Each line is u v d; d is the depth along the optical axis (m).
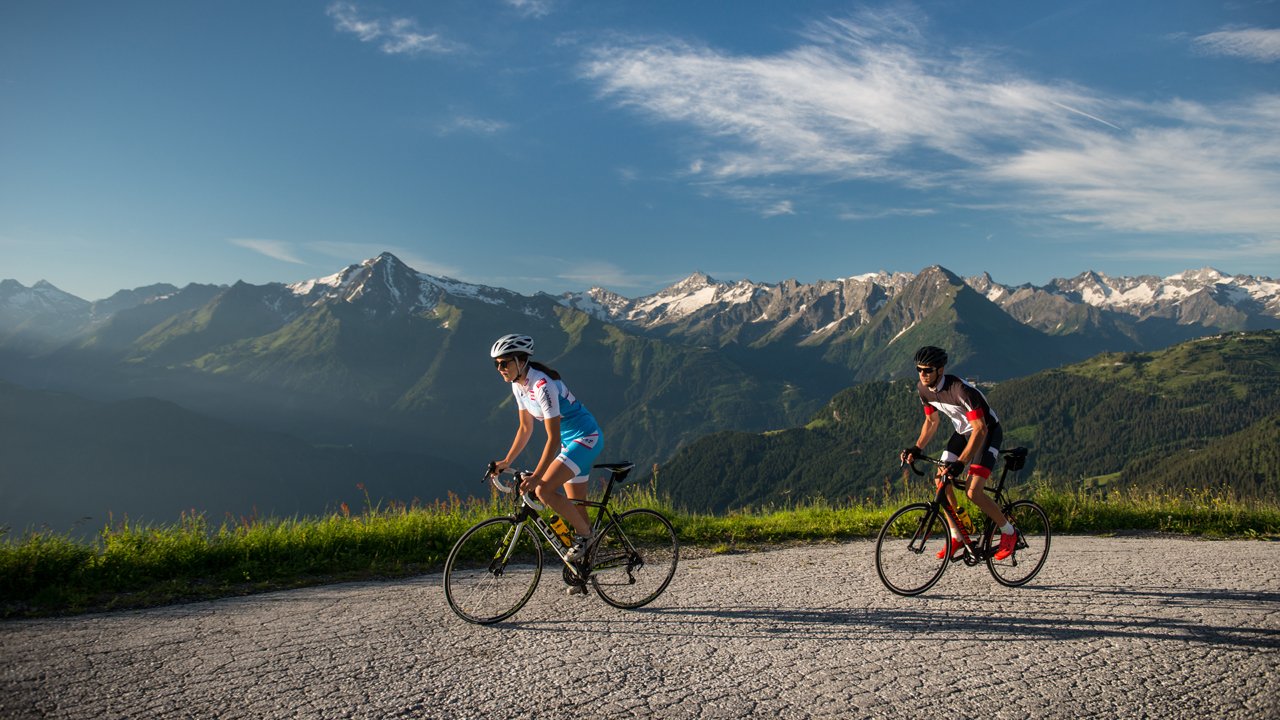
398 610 6.61
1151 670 5.09
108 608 6.70
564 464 6.54
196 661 5.18
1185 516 12.12
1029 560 7.69
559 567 7.99
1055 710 4.44
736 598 6.95
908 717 4.31
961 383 7.29
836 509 12.61
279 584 7.72
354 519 10.09
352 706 4.39
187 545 8.35
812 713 4.34
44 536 7.81
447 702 4.46
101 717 4.23
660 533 10.01
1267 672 5.06
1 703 4.42
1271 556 9.07
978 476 7.27
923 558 7.29
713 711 4.35
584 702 4.47
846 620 6.21
